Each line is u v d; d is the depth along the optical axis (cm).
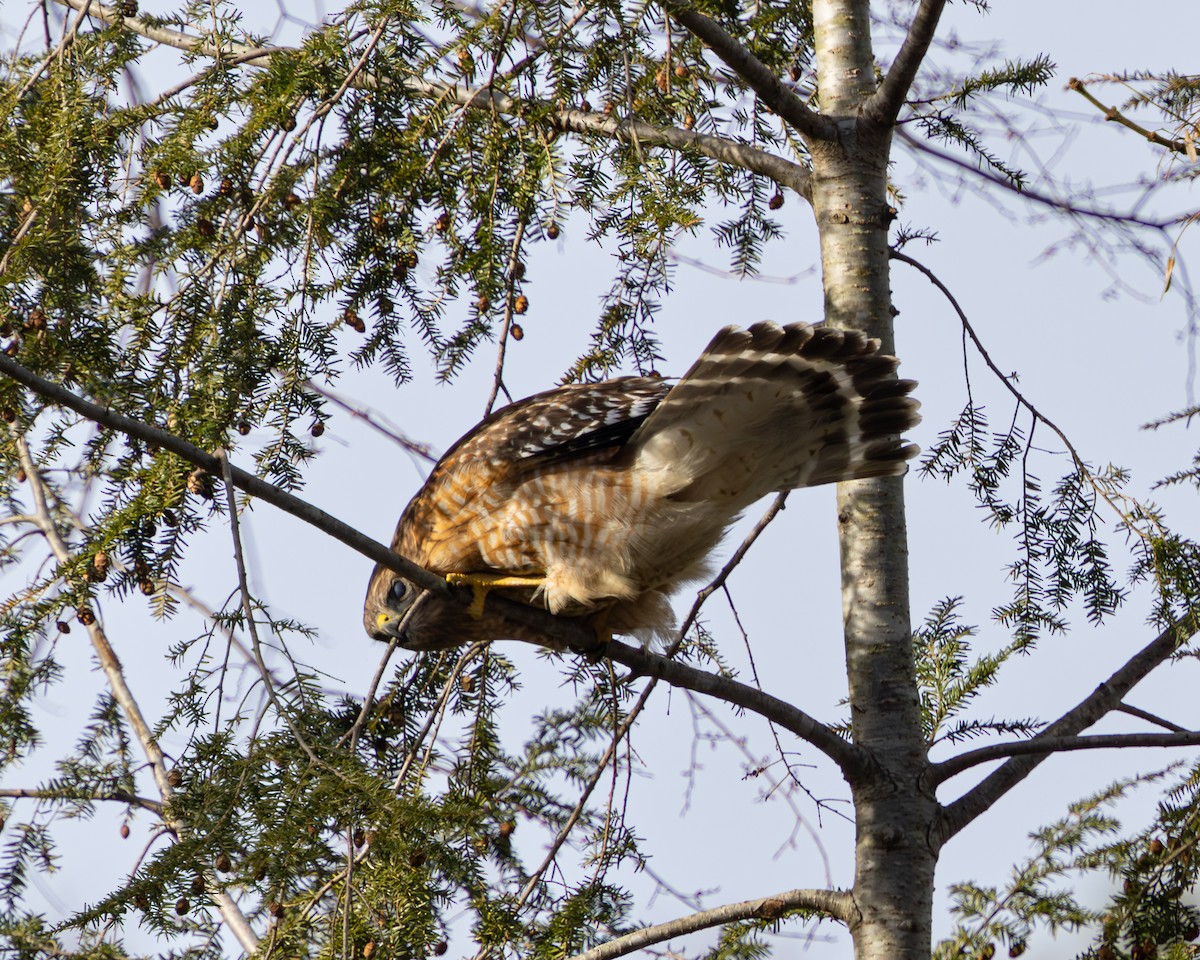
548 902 966
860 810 941
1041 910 993
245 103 929
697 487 976
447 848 766
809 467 983
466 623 1030
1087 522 1025
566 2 961
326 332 909
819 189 1069
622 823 1002
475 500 1010
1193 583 963
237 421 884
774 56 1134
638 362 1140
